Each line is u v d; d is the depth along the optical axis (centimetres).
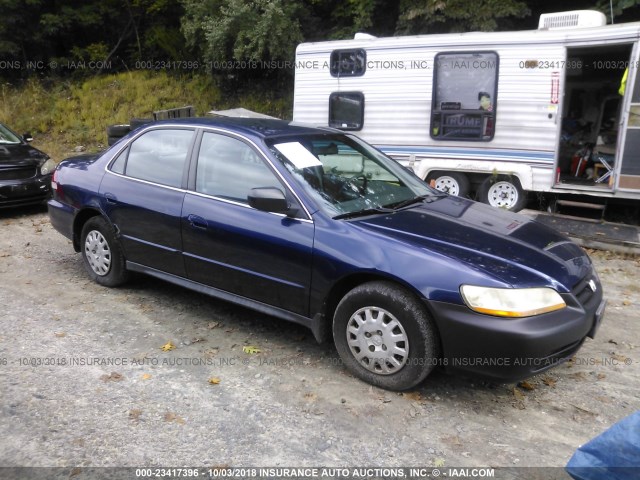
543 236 399
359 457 296
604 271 621
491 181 840
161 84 1605
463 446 307
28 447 295
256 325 452
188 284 449
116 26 1838
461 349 327
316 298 373
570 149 916
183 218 433
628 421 214
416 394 355
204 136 446
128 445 300
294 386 362
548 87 776
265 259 390
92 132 1424
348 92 909
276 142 421
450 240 360
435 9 1148
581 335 342
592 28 738
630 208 857
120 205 481
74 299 495
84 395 345
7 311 467
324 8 1470
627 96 728
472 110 827
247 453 296
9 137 873
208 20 1391
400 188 450
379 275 346
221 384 363
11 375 365
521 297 319
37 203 827
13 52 1688
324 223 373
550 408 347
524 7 1137
